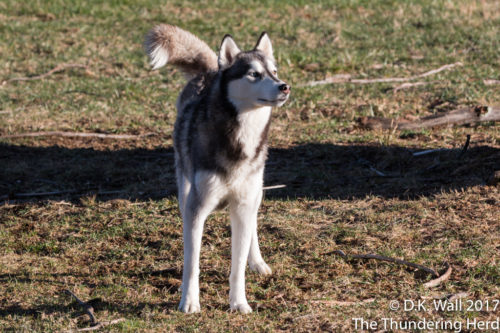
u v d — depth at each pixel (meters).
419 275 20.06
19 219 26.72
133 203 28.11
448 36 58.53
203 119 18.02
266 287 19.94
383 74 49.25
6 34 61.84
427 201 26.03
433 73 48.59
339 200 27.25
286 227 24.33
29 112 43.34
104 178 32.22
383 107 41.06
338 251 21.92
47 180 31.95
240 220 18.17
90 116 42.56
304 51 56.38
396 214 25.00
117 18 67.69
